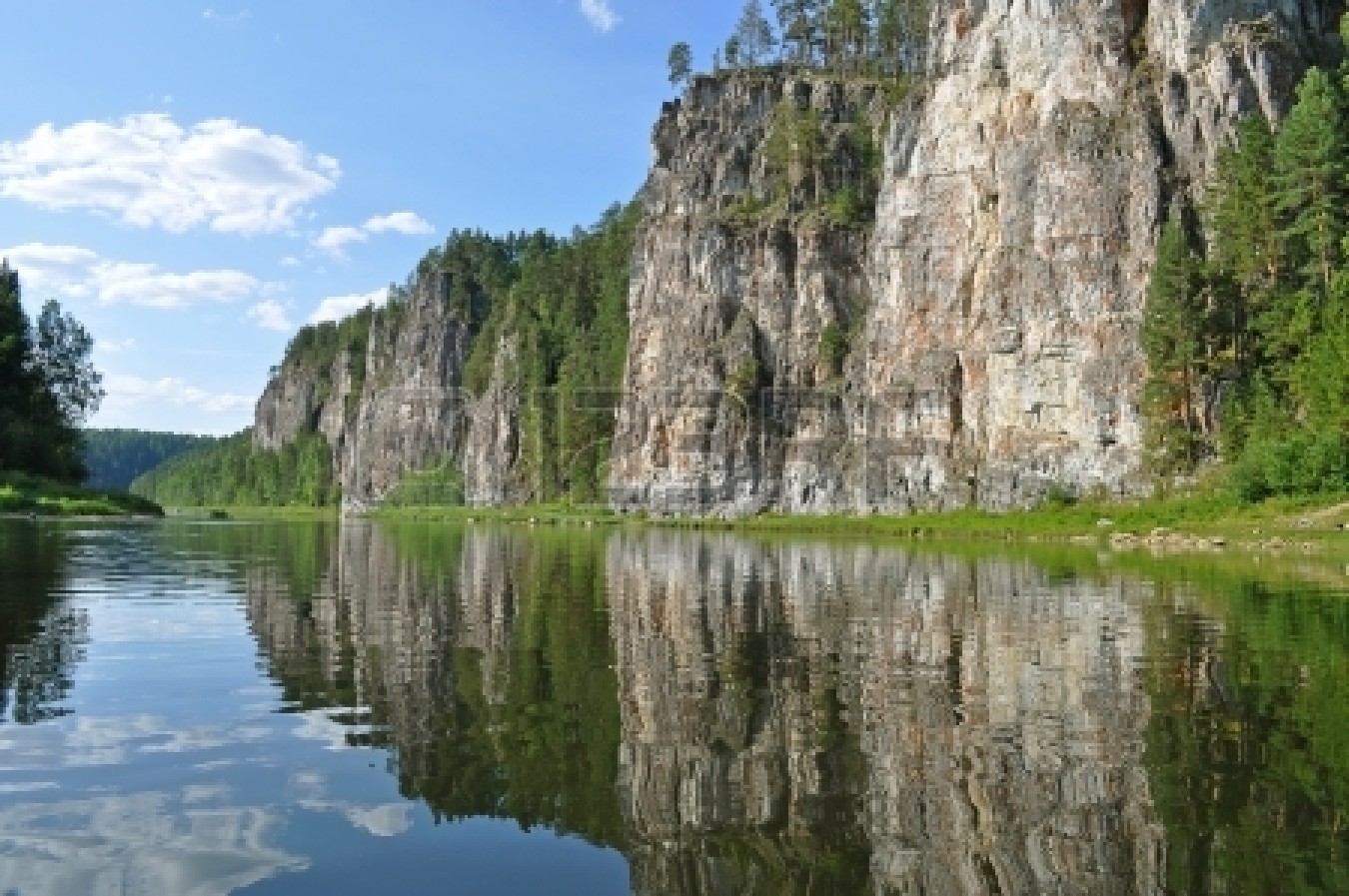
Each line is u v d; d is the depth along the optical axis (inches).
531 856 439.5
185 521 4576.8
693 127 7199.8
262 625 1107.9
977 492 4658.0
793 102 6742.1
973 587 1581.0
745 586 1654.8
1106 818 476.1
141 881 402.6
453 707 707.4
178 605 1269.7
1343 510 2573.8
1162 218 4040.4
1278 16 4060.0
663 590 1583.4
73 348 5393.7
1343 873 406.3
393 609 1284.4
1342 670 813.9
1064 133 4399.6
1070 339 4269.2
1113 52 4375.0
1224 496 3088.1
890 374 5349.4
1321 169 3198.8
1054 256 4355.3
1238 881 400.8
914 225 5344.5
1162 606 1264.8
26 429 4485.7
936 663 879.7
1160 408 3641.7
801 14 7234.3
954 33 5329.7
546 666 869.8
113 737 618.2
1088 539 3161.9
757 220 6530.5
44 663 856.3
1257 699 712.4
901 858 435.2
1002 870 420.2
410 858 433.7
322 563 2124.8
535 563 2283.5
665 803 508.1
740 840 458.0
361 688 770.8
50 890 391.2
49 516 3922.2
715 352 6323.8
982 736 624.4
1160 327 3587.6
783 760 580.4
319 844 449.1
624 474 6771.7
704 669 855.1
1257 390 3371.1
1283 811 478.9
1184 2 4126.5
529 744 613.3
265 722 660.1
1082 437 4188.0
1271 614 1158.3
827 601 1401.3
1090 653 917.8
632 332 7145.7
